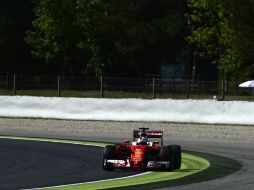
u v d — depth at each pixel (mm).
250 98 113250
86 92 116812
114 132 87500
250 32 146750
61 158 55969
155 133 49031
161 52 194000
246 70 147750
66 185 39406
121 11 183375
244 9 147250
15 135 82438
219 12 151125
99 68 173625
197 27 170500
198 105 98188
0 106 109188
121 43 181250
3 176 43688
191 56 190125
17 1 196125
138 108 101250
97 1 172750
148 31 183500
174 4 193125
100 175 44688
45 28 166875
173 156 48031
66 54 171250
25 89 120062
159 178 43125
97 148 65625
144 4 188375
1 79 122562
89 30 171125
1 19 191500
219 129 90562
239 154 61531
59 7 167250
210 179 42625
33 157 56594
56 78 119312
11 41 195000
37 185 39312
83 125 95938
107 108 102875
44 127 93688
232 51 147250
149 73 195000
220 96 113875
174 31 185000
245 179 42781
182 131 88438
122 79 115812
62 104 105562
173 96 115500
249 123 94562
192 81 114688
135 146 47719
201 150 65562
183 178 43031
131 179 42500
